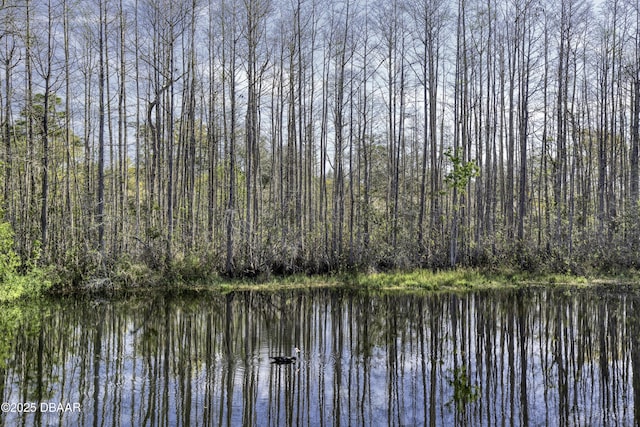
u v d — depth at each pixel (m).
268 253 20.98
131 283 18.12
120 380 8.11
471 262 22.61
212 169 23.05
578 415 6.86
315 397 7.46
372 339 11.07
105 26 18.58
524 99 22.95
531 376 8.55
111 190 25.17
